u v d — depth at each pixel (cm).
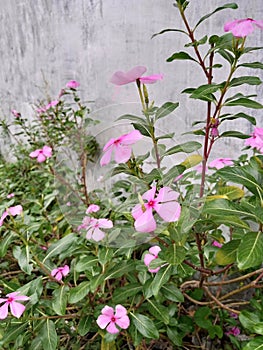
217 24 177
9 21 316
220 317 153
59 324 130
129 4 211
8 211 127
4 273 190
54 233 178
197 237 122
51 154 196
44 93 304
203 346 156
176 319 146
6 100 349
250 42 171
